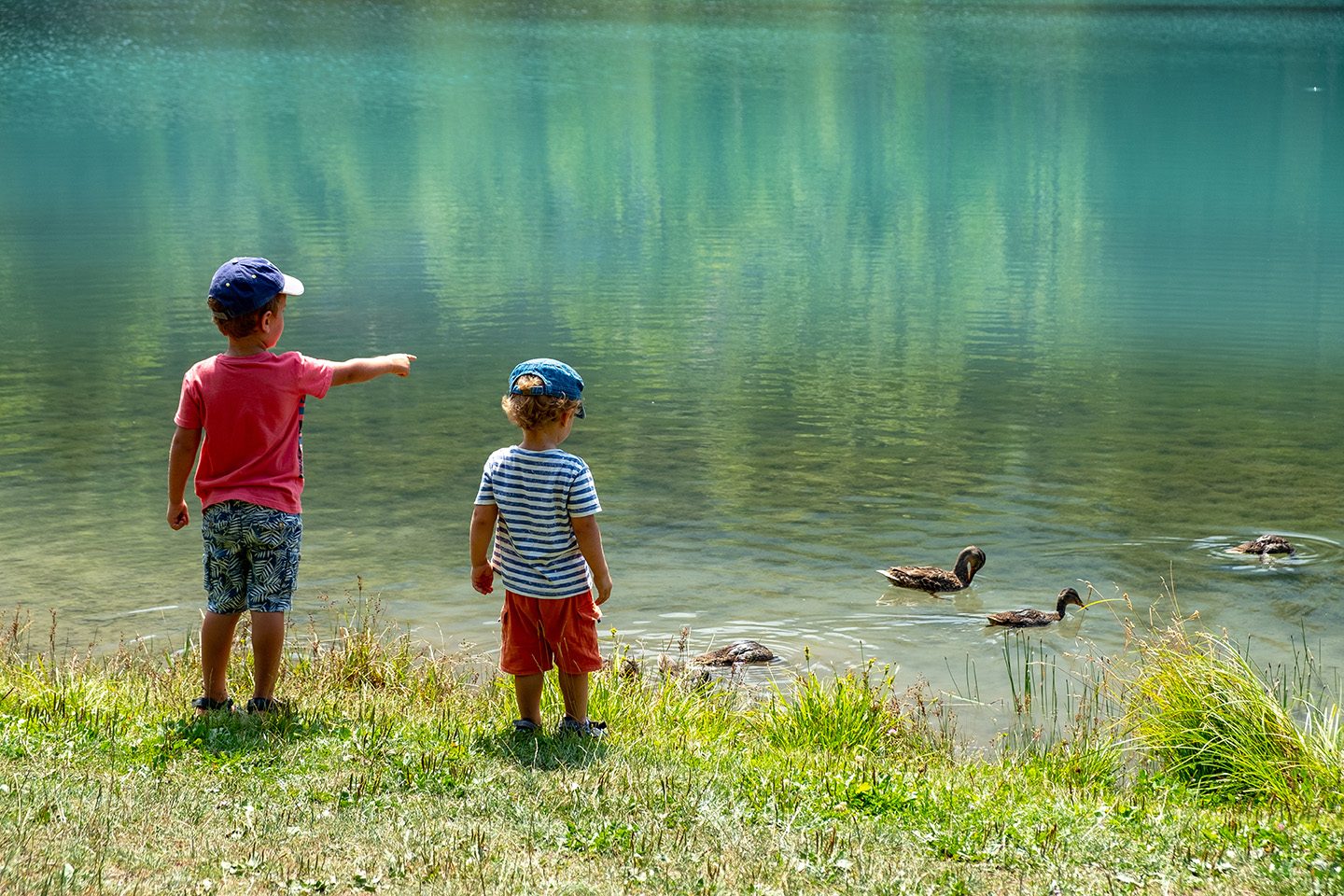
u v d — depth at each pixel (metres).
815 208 43.12
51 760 5.57
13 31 111.00
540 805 5.41
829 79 87.56
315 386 6.46
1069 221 40.16
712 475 15.17
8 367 20.61
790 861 4.95
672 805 5.46
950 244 36.41
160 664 8.97
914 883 4.84
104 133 61.31
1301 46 108.62
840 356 22.56
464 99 76.94
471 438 16.66
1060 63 96.56
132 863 4.53
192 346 22.42
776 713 8.10
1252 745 7.39
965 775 6.89
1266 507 14.01
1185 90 81.81
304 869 4.58
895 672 9.84
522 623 6.50
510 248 34.97
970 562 11.60
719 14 138.75
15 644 9.33
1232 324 25.52
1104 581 11.83
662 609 11.02
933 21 130.00
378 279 30.06
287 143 58.78
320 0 151.25
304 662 8.69
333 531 12.91
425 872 4.64
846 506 13.99
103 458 15.56
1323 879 5.01
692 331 24.77
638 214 41.66
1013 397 19.50
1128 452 16.33
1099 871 5.10
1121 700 8.71
